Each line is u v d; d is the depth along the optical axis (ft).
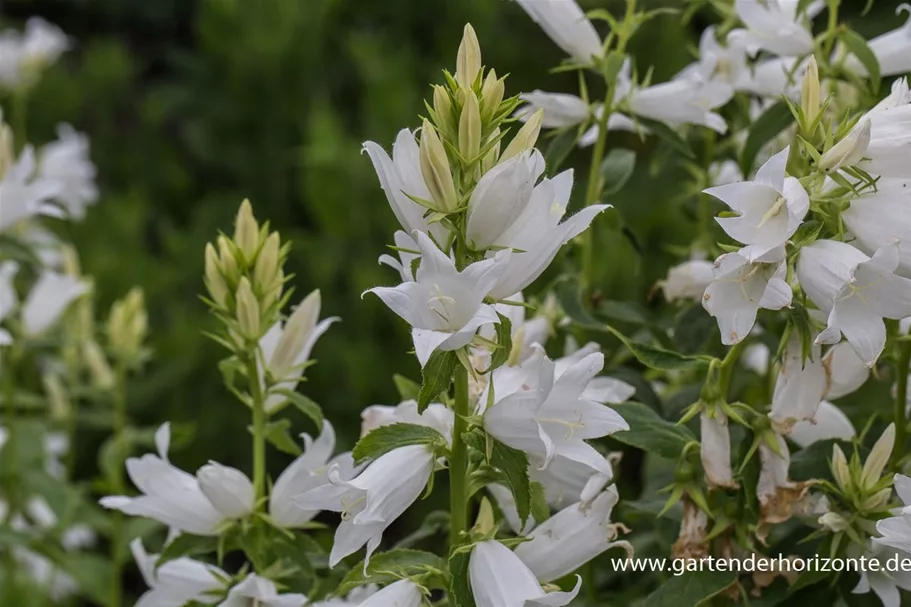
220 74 8.35
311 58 8.13
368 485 3.12
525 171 3.07
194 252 7.45
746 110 3.94
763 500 3.33
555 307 3.80
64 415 4.66
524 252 3.11
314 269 6.77
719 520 3.37
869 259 3.12
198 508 3.42
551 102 3.67
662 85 3.68
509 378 3.25
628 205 5.74
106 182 8.66
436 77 7.54
